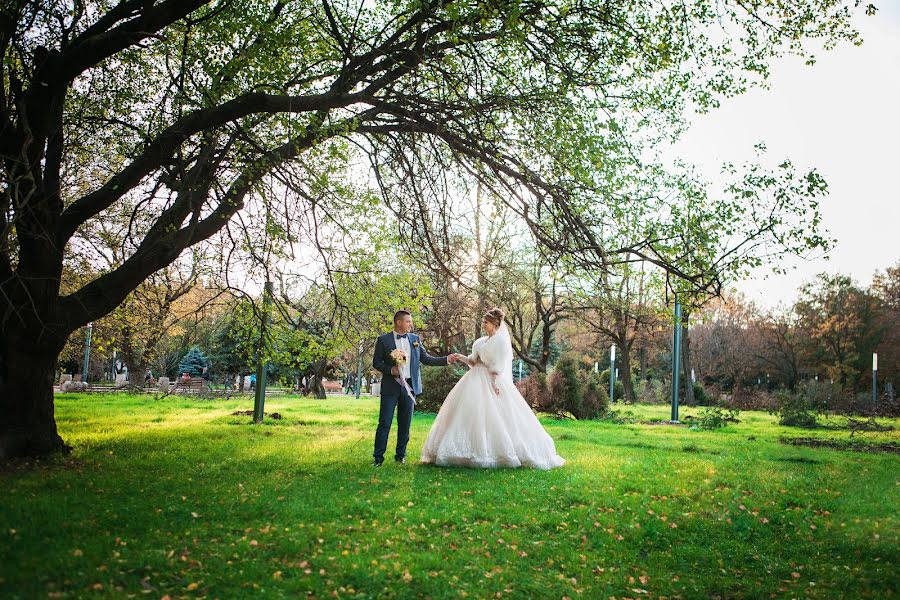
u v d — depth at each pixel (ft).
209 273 33.45
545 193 28.96
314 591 11.97
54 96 24.07
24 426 25.59
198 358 132.36
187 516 16.42
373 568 13.19
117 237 37.52
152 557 13.01
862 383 152.56
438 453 25.71
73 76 23.72
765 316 162.91
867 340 151.74
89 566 12.20
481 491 20.72
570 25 26.96
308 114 25.89
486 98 26.96
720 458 31.12
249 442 32.71
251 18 25.43
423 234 30.32
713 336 156.15
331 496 19.39
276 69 25.71
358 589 12.24
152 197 28.19
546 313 71.41
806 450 37.06
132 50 29.17
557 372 63.77
